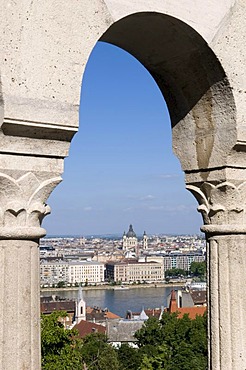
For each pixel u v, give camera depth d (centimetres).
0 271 353
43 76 361
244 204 467
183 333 3328
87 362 4250
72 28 376
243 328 454
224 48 452
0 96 346
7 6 350
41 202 369
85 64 381
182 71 482
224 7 454
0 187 353
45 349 2214
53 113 363
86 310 8088
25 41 355
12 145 353
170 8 424
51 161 371
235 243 462
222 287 459
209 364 464
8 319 348
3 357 345
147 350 4009
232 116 456
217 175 467
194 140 489
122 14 401
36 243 368
